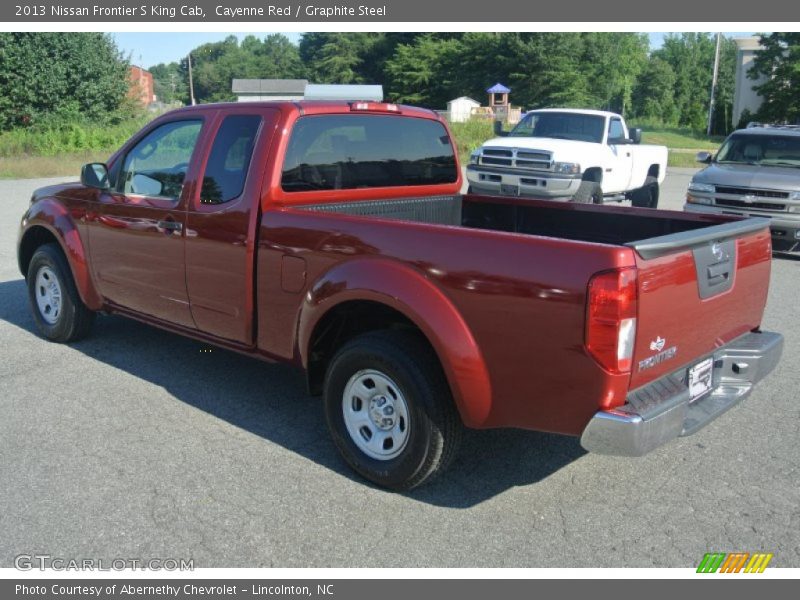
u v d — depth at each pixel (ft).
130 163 17.34
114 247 17.67
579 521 11.75
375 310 12.98
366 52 258.98
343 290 12.46
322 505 12.14
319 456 13.87
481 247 11.05
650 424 10.17
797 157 36.22
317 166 15.19
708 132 184.85
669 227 14.78
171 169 16.24
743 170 35.40
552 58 194.49
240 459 13.67
